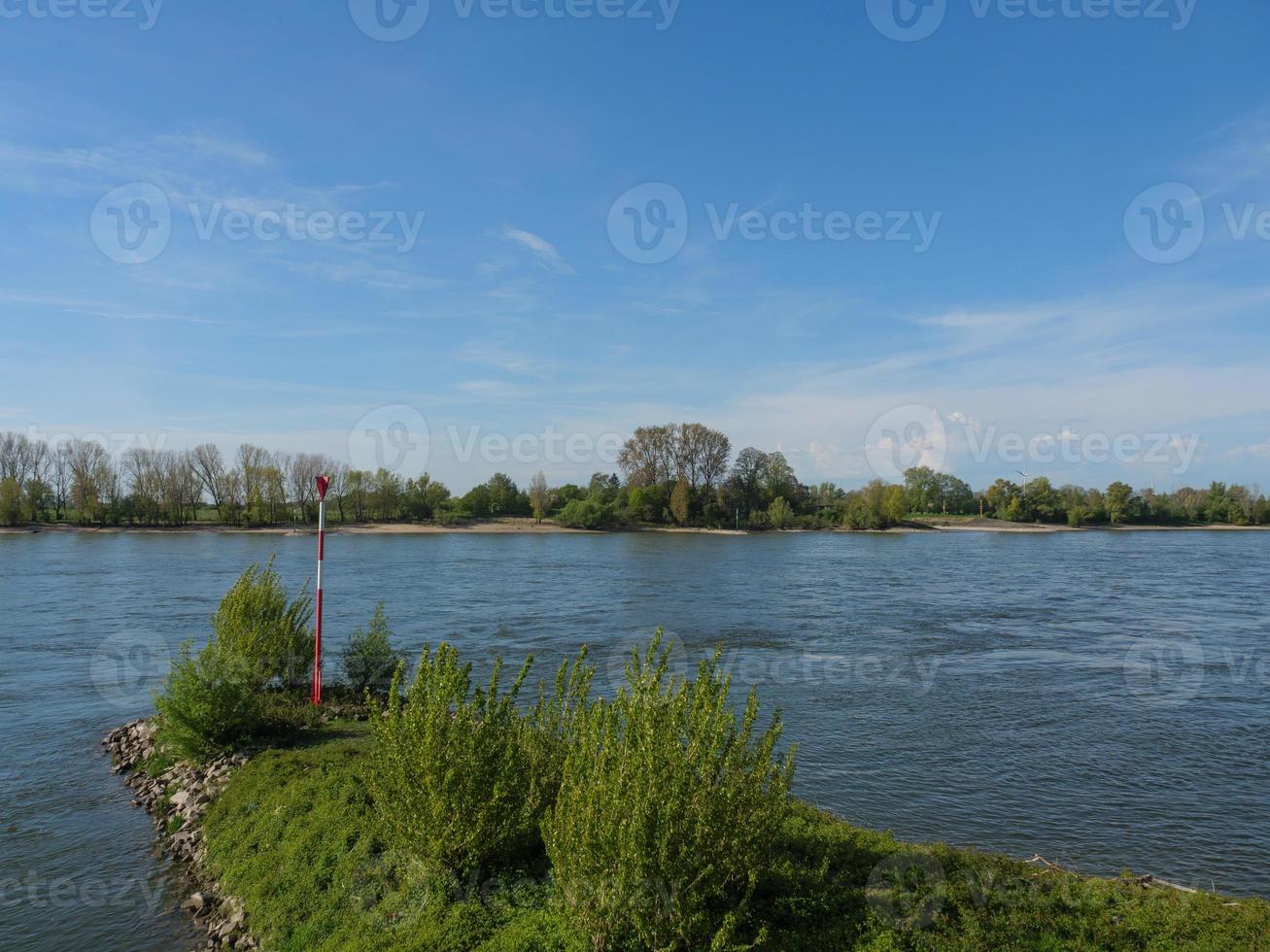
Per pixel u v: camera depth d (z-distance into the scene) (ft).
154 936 37.91
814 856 35.86
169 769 58.08
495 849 34.06
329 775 48.11
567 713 38.24
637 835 26.68
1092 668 98.68
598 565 248.73
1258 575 220.64
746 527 466.70
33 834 49.32
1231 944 28.53
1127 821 53.11
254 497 394.32
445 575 213.87
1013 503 508.53
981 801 55.98
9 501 369.30
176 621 128.36
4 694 83.15
